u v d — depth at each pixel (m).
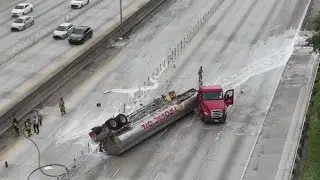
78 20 72.81
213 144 43.94
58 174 40.62
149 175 40.16
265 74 56.16
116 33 67.06
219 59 60.19
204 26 70.31
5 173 40.78
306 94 51.53
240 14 74.25
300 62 58.69
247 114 48.31
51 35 68.25
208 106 46.09
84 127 47.09
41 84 52.91
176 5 79.00
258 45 63.72
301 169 40.06
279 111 48.62
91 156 43.06
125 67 59.06
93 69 58.75
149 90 53.59
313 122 45.59
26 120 46.31
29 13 76.62
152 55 62.00
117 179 39.78
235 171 40.22
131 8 76.06
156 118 44.72
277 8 76.00
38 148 44.16
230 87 53.41
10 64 59.53
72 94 53.09
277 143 43.66
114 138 42.28
